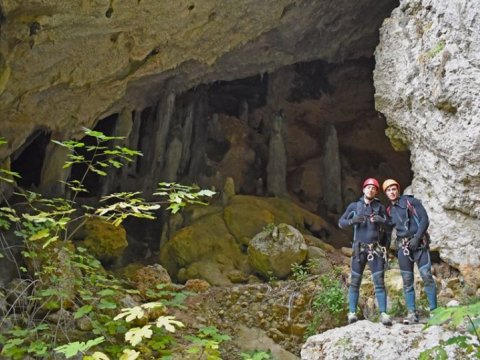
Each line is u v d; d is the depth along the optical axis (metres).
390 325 4.65
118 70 7.88
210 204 10.01
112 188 9.87
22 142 7.38
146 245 9.37
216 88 12.91
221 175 11.27
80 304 5.47
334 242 10.77
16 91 6.70
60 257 5.63
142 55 7.99
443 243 6.16
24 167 9.35
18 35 6.01
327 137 12.41
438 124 6.14
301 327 6.42
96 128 10.59
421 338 4.22
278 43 10.30
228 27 8.71
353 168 12.99
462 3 5.95
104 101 8.38
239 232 9.16
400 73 6.87
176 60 8.80
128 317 3.58
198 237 8.66
